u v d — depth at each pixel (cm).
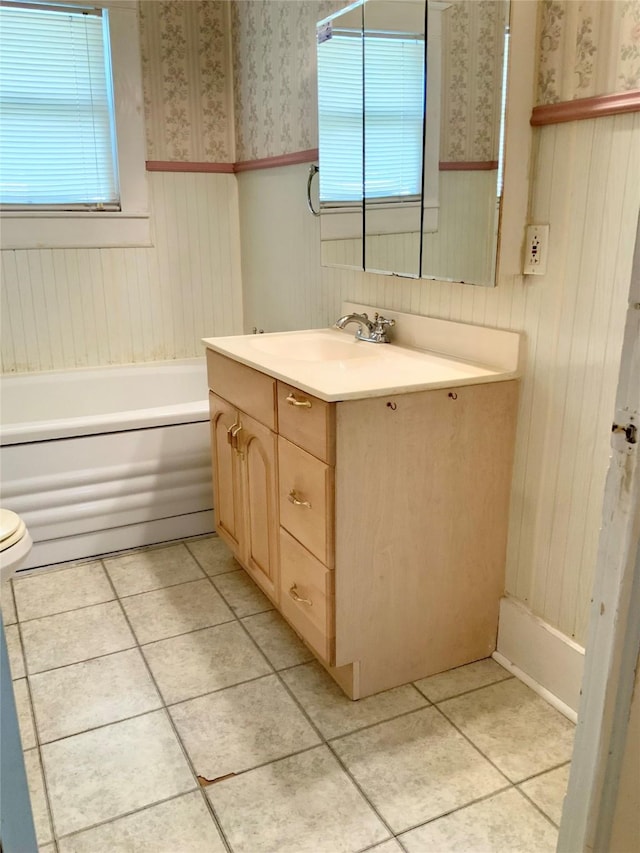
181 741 162
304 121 255
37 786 149
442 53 171
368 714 172
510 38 148
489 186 160
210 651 197
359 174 216
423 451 166
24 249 293
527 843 135
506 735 164
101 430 241
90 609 219
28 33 276
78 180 299
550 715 171
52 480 237
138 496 254
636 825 77
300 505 173
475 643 191
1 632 76
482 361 181
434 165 180
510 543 185
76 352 312
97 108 294
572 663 167
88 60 288
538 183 157
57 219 295
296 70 254
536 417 169
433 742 162
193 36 300
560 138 150
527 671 184
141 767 155
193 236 323
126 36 286
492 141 157
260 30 278
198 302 332
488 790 148
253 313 329
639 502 68
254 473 203
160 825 140
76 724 168
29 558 242
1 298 293
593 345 150
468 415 169
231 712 172
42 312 302
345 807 144
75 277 304
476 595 186
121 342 320
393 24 189
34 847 85
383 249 210
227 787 149
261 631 207
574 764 84
